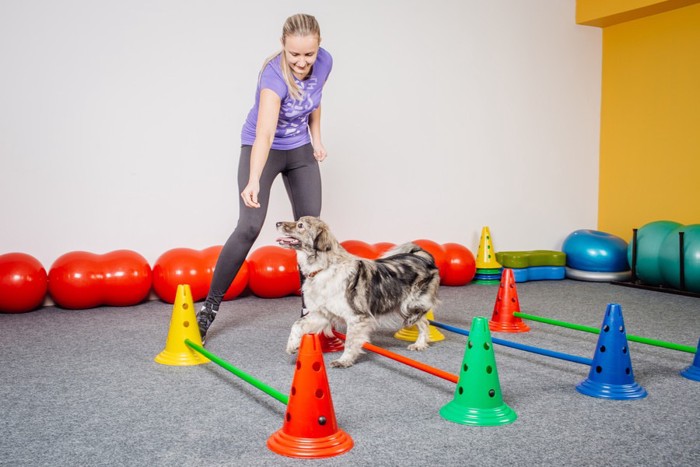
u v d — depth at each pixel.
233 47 5.28
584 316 4.48
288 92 3.22
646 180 6.68
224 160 5.31
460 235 6.42
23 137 4.66
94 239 4.93
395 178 6.02
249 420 2.36
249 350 3.45
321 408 2.07
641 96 6.70
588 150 7.10
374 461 1.99
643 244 5.77
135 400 2.60
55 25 4.70
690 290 5.38
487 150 6.50
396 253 3.74
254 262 5.05
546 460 2.00
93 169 4.88
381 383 2.83
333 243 3.14
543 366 3.13
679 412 2.45
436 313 4.55
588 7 6.76
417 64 6.06
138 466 1.96
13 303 4.37
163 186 5.11
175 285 4.69
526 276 6.16
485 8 6.39
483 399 2.35
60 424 2.33
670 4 6.16
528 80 6.69
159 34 5.02
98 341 3.67
